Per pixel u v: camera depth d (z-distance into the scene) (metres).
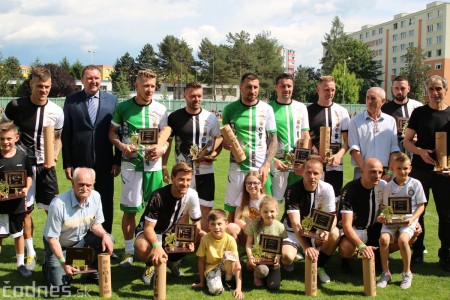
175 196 4.94
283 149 6.20
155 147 5.52
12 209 5.18
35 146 5.63
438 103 5.60
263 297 4.70
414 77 62.16
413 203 5.38
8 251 6.10
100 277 4.60
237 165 5.81
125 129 5.72
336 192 6.27
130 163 5.62
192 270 5.55
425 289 4.93
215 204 9.20
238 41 72.25
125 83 66.00
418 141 5.77
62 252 4.73
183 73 79.38
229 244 4.91
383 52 90.69
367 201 5.28
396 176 5.36
